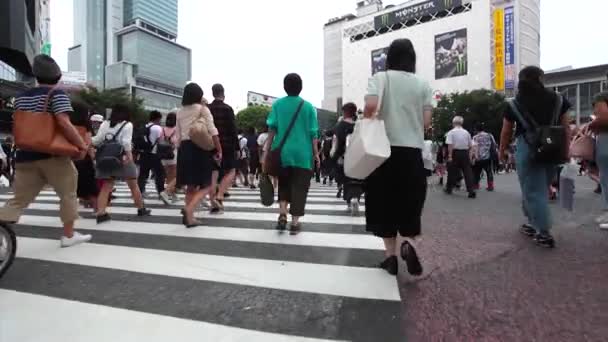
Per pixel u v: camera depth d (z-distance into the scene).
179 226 4.97
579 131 4.88
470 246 3.82
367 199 2.98
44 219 5.66
